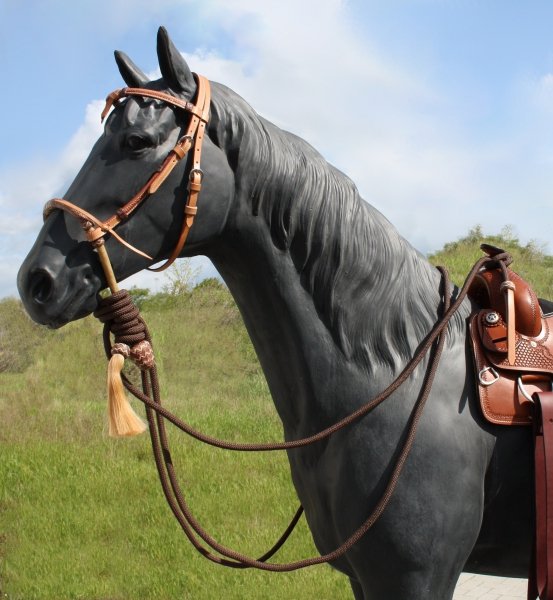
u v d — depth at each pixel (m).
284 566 1.47
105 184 1.38
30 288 1.37
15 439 6.42
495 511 1.53
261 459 5.62
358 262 1.49
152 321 11.27
